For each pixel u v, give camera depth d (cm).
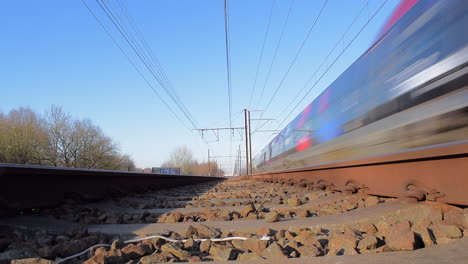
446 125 368
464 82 336
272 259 211
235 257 240
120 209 510
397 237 222
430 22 408
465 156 258
